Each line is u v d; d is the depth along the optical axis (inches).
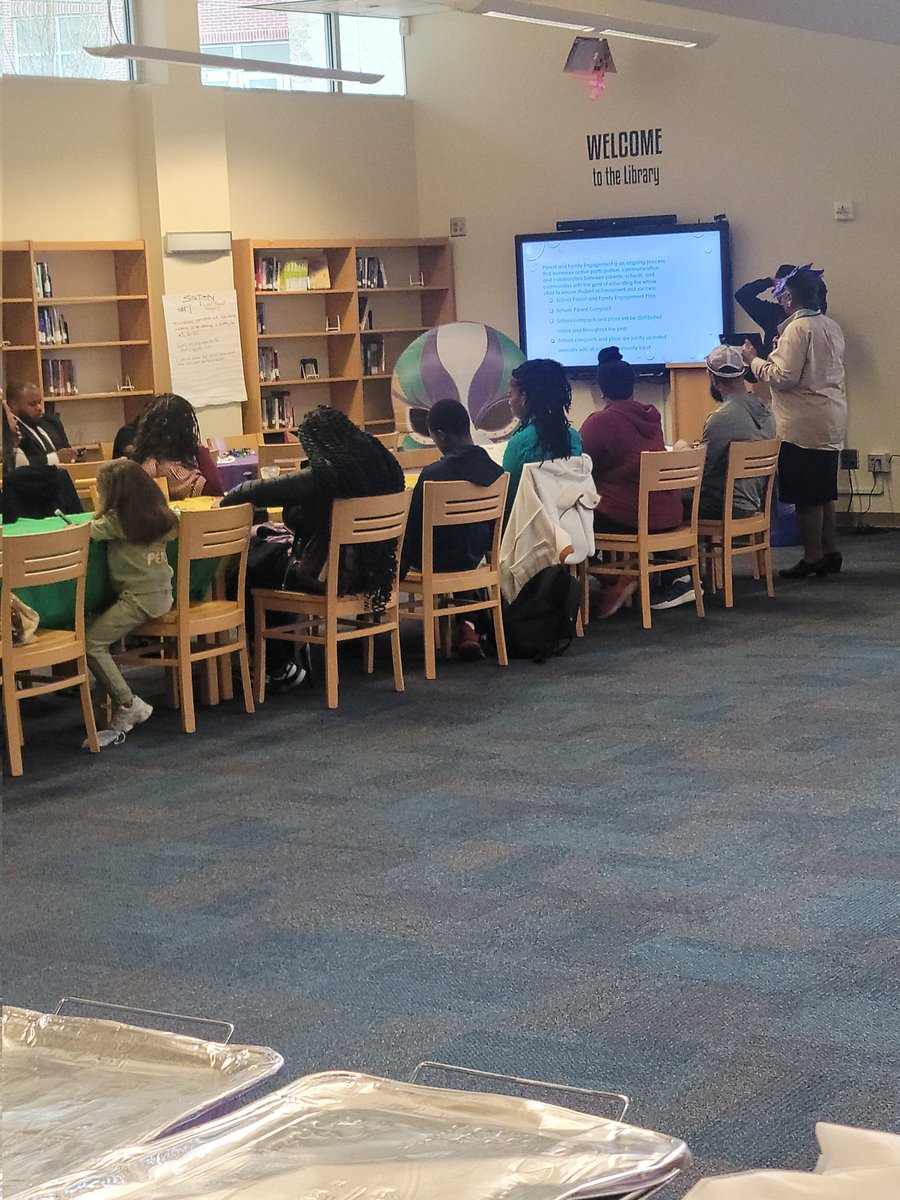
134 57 313.6
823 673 222.7
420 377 327.0
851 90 378.6
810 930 124.9
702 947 122.5
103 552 203.6
